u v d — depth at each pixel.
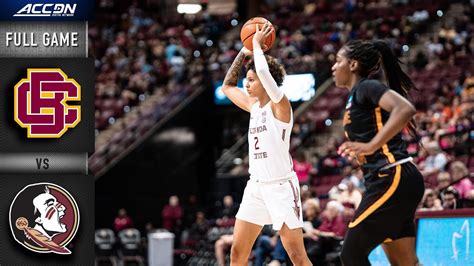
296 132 26.75
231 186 27.73
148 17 39.25
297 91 29.38
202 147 29.58
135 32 37.34
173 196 27.38
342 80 6.90
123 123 30.00
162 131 28.44
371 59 6.81
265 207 7.84
